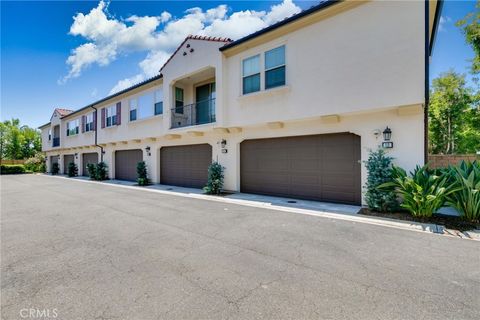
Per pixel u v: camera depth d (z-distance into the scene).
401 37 6.45
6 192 12.66
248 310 2.60
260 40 9.09
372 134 7.37
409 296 2.84
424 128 6.68
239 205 8.38
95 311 2.60
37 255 4.21
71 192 12.31
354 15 7.13
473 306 2.64
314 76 7.87
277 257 4.03
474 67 13.80
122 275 3.44
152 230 5.64
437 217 6.12
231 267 3.68
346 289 3.01
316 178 8.74
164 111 12.98
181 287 3.10
